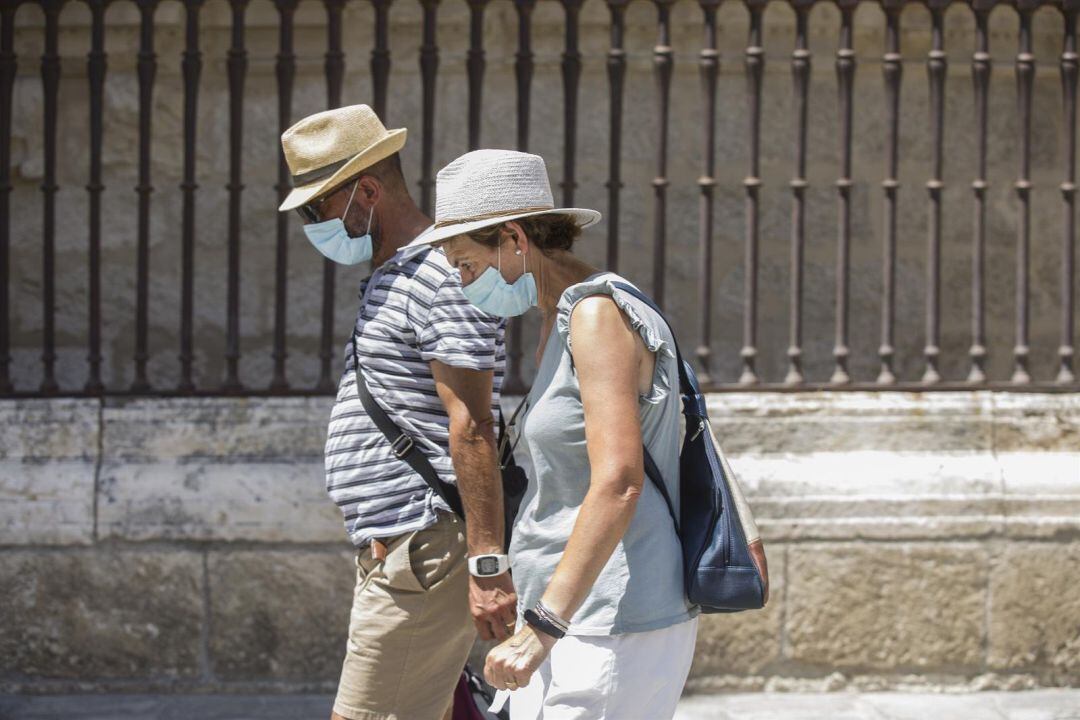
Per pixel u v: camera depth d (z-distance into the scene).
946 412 9.95
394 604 6.54
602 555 4.96
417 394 6.45
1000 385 10.05
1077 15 10.05
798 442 9.89
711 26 9.91
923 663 9.79
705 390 9.94
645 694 5.27
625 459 4.98
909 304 11.99
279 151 9.85
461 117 11.76
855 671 9.79
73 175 11.72
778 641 9.75
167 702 9.50
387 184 6.81
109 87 11.63
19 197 11.70
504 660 5.04
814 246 11.98
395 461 6.48
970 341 11.98
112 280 11.77
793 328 10.06
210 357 11.86
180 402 9.82
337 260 6.91
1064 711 9.42
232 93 9.85
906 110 11.89
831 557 9.70
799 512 9.67
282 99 9.84
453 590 6.55
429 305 6.34
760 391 9.96
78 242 11.75
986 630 9.79
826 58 11.73
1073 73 10.05
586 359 5.10
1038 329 12.00
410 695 6.70
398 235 6.85
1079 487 9.80
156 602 9.63
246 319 11.86
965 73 11.84
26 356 11.74
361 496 6.50
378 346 6.46
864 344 11.99
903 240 11.98
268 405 9.82
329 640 9.66
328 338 9.94
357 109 6.83
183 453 9.73
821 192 11.94
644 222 11.93
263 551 9.62
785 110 11.84
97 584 9.62
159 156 11.72
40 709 9.32
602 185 11.89
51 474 9.62
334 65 9.83
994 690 9.84
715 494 5.41
